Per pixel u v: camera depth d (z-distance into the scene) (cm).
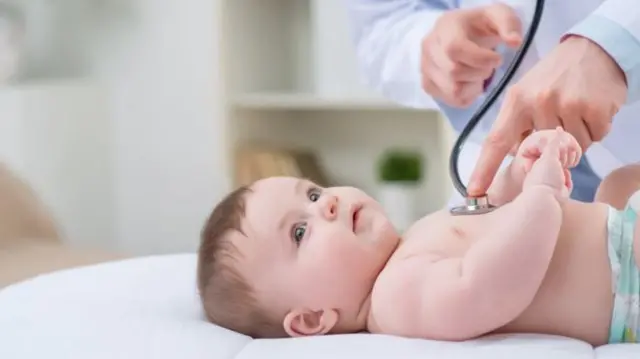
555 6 131
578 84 99
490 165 99
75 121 253
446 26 125
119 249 271
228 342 92
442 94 127
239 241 104
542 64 104
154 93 262
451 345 86
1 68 244
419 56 140
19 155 236
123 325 97
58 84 250
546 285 92
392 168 260
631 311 90
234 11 257
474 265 88
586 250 92
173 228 265
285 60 282
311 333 102
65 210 251
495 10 123
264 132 271
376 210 106
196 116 258
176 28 257
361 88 245
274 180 110
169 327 96
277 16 279
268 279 103
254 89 267
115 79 266
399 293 93
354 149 280
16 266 171
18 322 102
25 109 236
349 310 101
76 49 270
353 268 101
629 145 130
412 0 154
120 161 268
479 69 122
